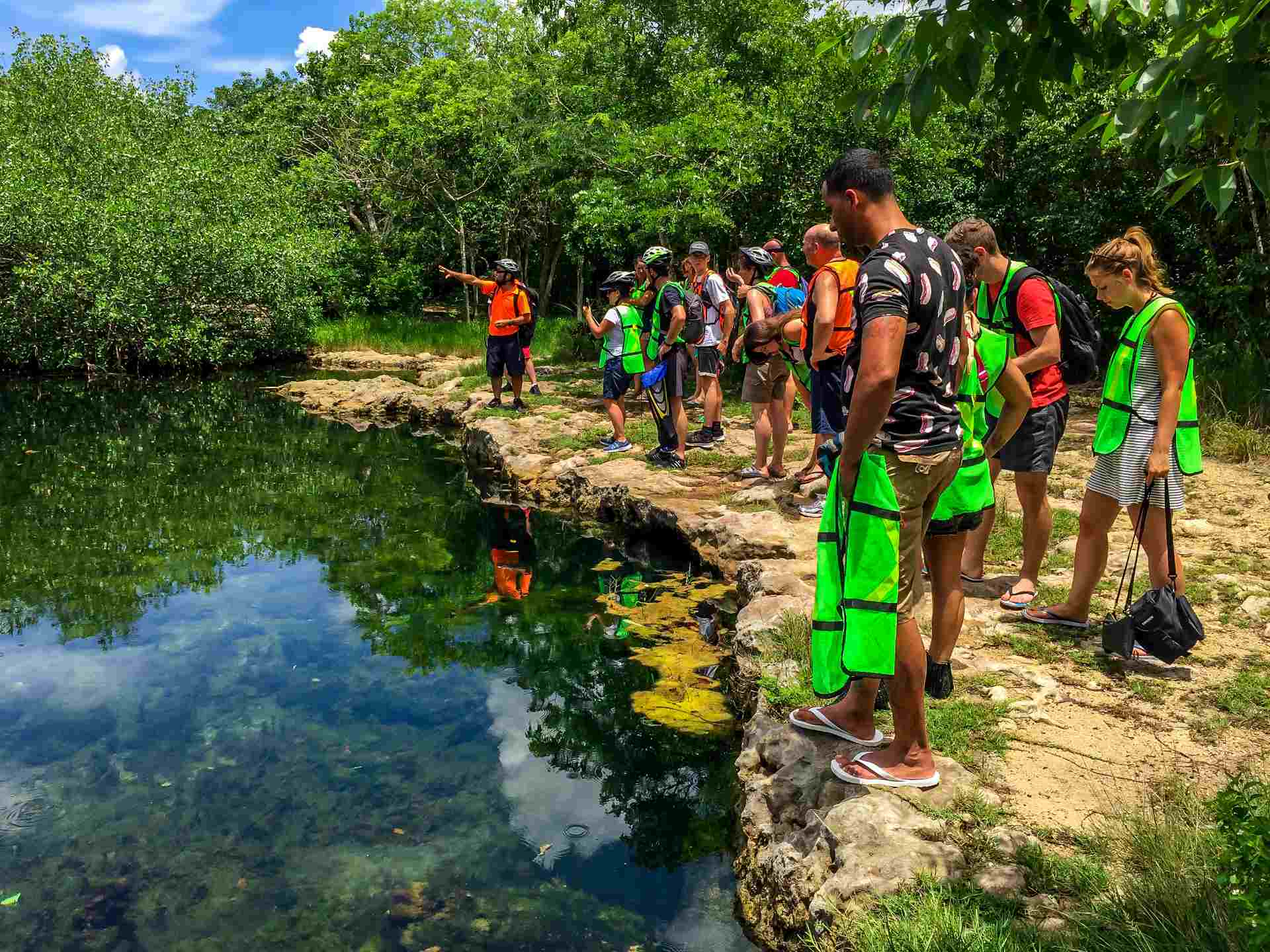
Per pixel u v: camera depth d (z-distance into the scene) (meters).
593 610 5.79
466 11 26.36
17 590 6.32
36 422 13.53
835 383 5.30
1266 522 5.90
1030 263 13.67
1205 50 2.11
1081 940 2.36
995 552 5.48
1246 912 2.11
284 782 3.81
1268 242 11.00
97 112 22.25
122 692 4.68
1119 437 4.02
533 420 10.84
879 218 2.87
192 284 19.42
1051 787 3.13
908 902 2.59
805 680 3.98
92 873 3.20
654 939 2.91
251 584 6.41
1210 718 3.55
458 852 3.35
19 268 17.55
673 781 3.86
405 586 6.35
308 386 16.50
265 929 2.92
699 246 8.98
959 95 2.40
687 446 8.95
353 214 29.41
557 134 19.89
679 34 21.72
